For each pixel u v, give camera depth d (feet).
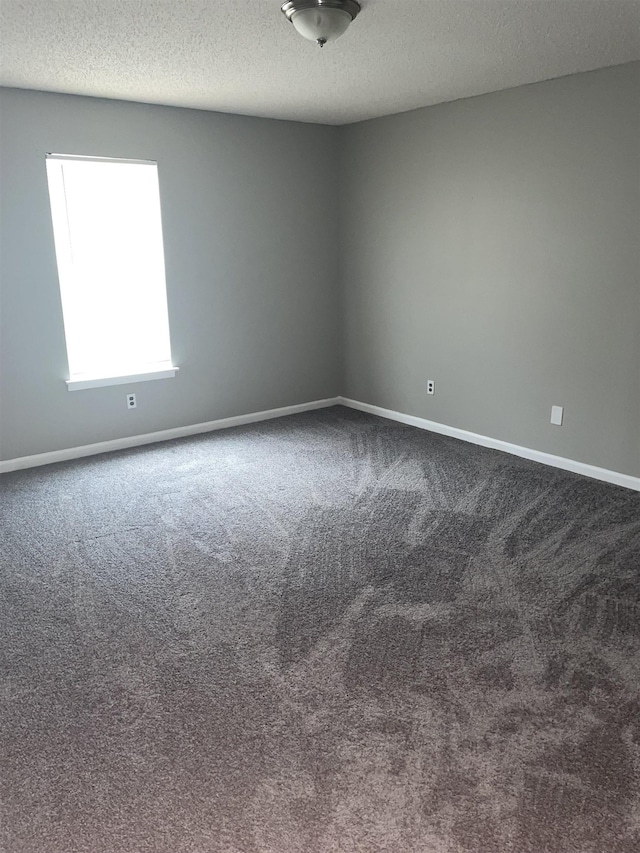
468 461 14.08
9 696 7.01
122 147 13.78
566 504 11.72
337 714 6.68
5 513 11.65
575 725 6.46
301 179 16.72
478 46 9.91
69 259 13.83
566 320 12.87
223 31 8.97
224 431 16.56
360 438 15.85
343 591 8.98
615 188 11.59
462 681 7.13
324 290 17.95
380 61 10.68
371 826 5.42
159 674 7.34
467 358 15.10
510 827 5.39
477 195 14.01
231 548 10.27
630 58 10.71
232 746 6.30
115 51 9.88
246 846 5.26
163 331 15.51
